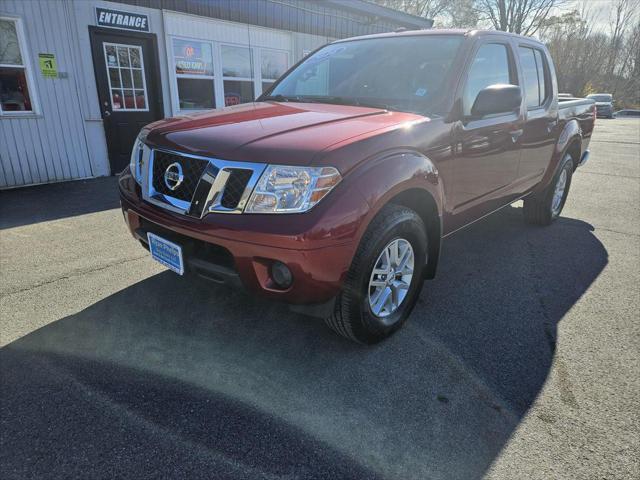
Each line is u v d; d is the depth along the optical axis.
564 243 4.39
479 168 3.04
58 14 6.27
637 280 3.54
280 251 1.89
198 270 2.21
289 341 2.59
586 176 8.18
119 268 3.55
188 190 2.16
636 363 2.45
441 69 2.90
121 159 7.48
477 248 4.21
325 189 1.94
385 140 2.22
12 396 2.09
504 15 31.00
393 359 2.45
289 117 2.51
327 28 10.51
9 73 6.09
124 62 7.18
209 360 2.41
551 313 2.99
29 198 5.76
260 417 2.00
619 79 44.84
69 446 1.81
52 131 6.55
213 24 8.23
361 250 2.16
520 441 1.89
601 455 1.82
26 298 3.04
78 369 2.31
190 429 1.92
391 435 1.92
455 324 2.83
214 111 2.87
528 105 3.76
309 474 1.71
